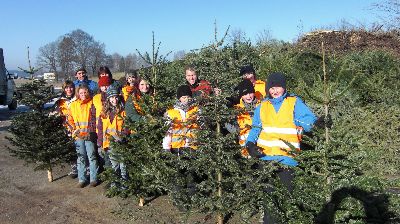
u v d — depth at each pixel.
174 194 5.27
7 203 6.89
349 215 4.25
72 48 58.03
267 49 13.95
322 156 4.50
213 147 5.05
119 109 6.88
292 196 4.53
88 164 7.89
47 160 7.95
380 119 7.29
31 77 7.91
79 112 7.51
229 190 5.25
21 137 7.86
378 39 16.28
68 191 7.41
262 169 4.95
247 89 5.69
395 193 5.05
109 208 6.47
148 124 6.25
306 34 17.44
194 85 6.66
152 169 5.67
